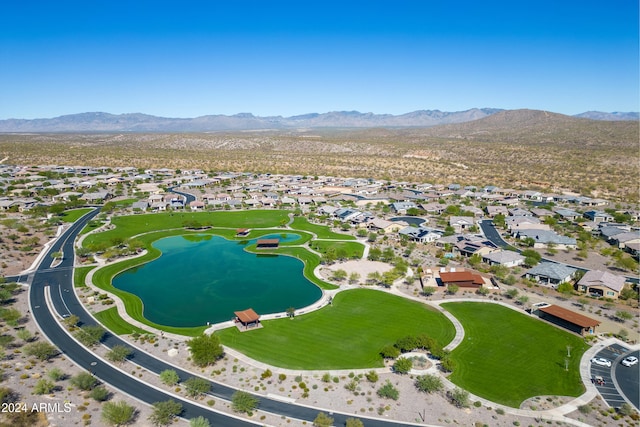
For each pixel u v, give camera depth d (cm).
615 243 15600
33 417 6034
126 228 17988
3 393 6375
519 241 16138
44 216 19462
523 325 9306
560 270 11950
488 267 13012
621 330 8756
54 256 13625
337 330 9088
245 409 6316
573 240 15288
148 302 10738
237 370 7556
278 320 9594
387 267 13175
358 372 7506
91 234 16788
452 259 13988
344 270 12875
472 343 8525
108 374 7375
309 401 6688
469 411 6456
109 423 5975
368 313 9931
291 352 8194
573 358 7950
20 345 8256
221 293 11338
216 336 8369
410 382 7206
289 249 15200
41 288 11312
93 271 12688
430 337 8669
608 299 10612
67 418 6097
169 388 7000
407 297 10869
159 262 14000
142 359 7912
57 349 8169
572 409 6500
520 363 7800
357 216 19112
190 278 12494
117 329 9112
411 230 16575
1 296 10088
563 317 9194
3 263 13050
